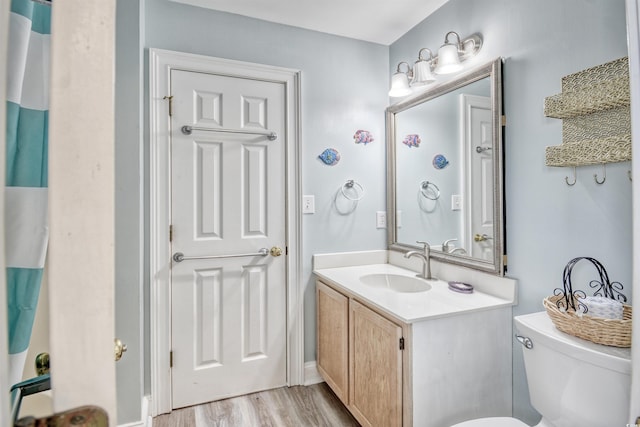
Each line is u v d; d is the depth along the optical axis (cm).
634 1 73
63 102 33
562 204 131
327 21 211
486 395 145
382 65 240
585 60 122
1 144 33
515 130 150
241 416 186
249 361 209
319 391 212
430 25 202
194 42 193
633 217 73
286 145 214
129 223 148
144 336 183
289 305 216
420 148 210
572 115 124
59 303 33
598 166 119
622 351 98
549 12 135
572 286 128
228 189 202
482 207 166
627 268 112
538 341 115
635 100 73
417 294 162
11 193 64
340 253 227
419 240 211
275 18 207
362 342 164
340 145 228
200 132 196
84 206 33
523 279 147
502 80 155
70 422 33
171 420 182
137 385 150
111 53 35
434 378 135
